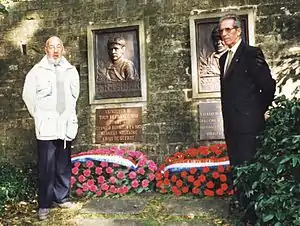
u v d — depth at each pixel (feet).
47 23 21.98
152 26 20.53
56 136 15.21
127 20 20.86
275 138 12.09
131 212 15.02
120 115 20.79
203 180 16.47
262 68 12.35
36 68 15.38
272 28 19.13
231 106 12.69
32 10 22.15
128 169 17.72
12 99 22.27
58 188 15.94
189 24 19.90
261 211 11.51
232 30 12.75
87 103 21.29
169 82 20.25
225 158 16.80
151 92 20.48
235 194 13.82
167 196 16.66
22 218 15.26
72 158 18.20
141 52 20.43
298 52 18.80
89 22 21.36
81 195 17.37
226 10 19.63
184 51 20.11
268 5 19.20
